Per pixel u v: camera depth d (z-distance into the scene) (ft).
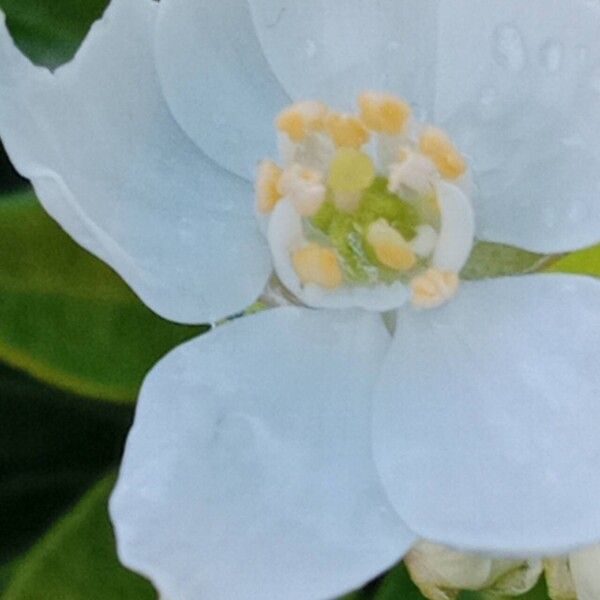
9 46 0.30
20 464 0.40
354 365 0.32
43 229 0.36
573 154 0.31
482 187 0.32
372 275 0.32
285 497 0.31
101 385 0.36
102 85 0.32
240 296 0.32
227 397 0.31
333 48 0.33
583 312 0.31
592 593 0.32
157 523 0.30
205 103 0.33
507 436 0.31
